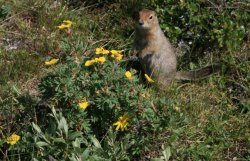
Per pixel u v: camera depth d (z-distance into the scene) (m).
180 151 6.55
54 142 6.00
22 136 6.40
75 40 8.46
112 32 8.98
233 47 8.47
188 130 6.99
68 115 6.19
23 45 8.70
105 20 9.19
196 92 7.97
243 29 8.58
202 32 8.79
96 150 6.01
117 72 6.26
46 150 6.09
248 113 7.45
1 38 8.82
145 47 8.42
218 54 8.61
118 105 6.16
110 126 6.18
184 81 8.29
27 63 8.17
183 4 8.84
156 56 8.39
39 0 9.30
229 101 7.79
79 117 6.20
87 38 8.72
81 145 6.44
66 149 6.01
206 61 8.59
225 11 8.82
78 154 5.81
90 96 6.23
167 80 8.39
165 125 6.19
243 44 8.65
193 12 8.80
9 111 6.89
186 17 8.85
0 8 9.20
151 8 9.10
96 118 6.31
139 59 8.53
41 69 8.17
